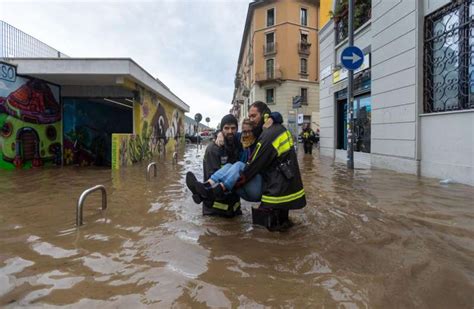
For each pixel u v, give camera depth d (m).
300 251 3.21
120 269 2.80
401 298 2.31
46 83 12.93
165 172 10.45
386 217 4.38
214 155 4.57
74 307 2.19
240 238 3.61
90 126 15.81
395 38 8.90
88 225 4.17
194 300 2.29
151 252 3.20
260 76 41.06
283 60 39.38
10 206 5.33
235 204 4.59
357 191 6.23
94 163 15.91
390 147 9.23
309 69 40.34
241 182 3.96
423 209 4.75
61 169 11.77
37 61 11.39
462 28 6.77
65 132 14.02
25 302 2.26
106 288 2.46
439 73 7.50
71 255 3.13
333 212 4.70
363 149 11.62
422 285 2.49
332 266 2.85
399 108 8.76
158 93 17.53
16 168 11.53
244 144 4.54
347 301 2.27
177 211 4.90
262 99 41.28
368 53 10.73
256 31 41.44
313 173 9.12
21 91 11.65
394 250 3.20
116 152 11.88
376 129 9.98
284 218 4.06
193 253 3.17
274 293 2.39
